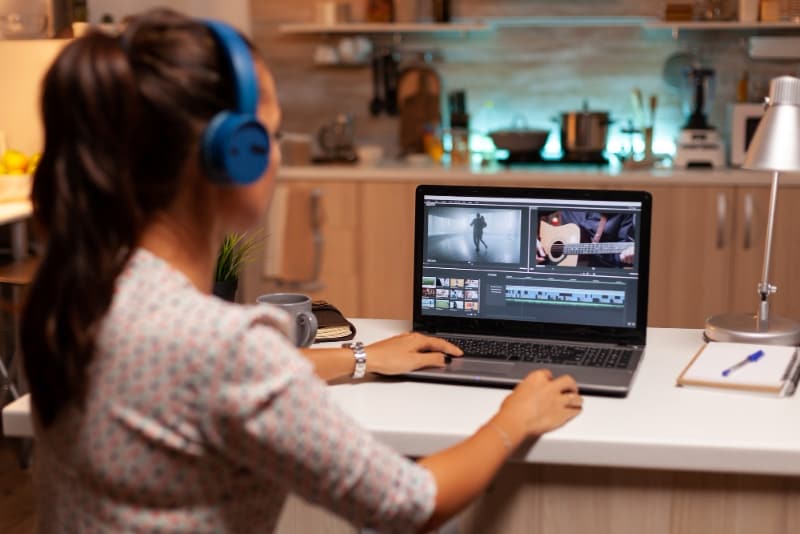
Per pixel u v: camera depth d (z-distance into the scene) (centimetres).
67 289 82
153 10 89
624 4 454
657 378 160
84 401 84
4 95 395
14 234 343
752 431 135
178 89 84
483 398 150
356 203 427
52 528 92
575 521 145
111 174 82
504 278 178
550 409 132
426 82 466
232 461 87
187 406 83
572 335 176
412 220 425
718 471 131
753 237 400
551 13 459
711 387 152
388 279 431
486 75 468
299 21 475
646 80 458
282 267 434
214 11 466
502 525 146
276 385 83
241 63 87
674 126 459
